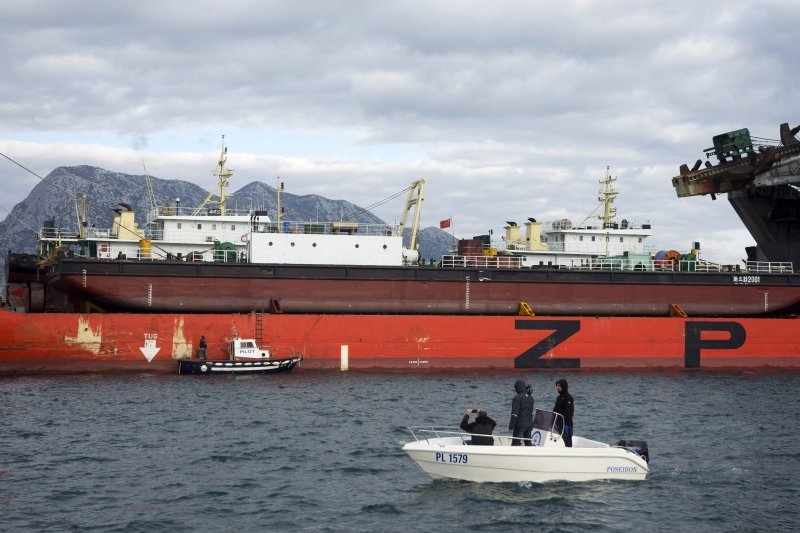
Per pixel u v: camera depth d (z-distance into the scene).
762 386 52.72
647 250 80.50
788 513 24.61
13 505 24.69
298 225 63.56
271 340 55.69
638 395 47.81
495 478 26.88
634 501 25.45
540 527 23.06
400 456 31.14
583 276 63.69
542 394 47.38
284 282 59.00
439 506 24.73
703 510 24.77
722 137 69.94
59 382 49.72
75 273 55.75
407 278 60.88
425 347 57.59
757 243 75.88
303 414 39.78
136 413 39.72
